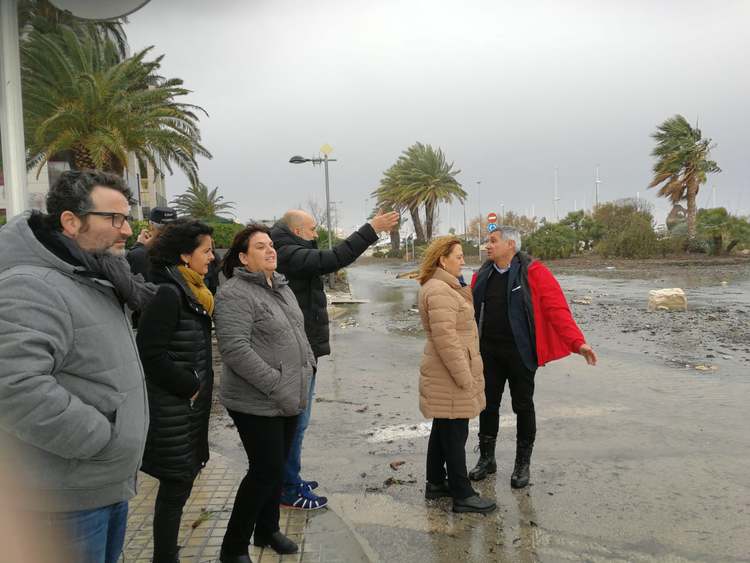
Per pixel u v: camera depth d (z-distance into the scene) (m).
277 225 3.96
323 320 3.99
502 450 5.23
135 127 17.67
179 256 2.82
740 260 38.84
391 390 7.68
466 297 3.94
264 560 3.31
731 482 4.42
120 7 3.22
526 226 78.62
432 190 53.38
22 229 1.85
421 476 4.71
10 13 3.55
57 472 1.83
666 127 45.38
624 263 40.56
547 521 3.86
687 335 11.42
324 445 5.54
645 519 3.86
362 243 3.74
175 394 2.71
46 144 16.88
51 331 1.78
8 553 1.19
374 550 3.52
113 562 2.23
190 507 3.96
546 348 4.36
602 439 5.46
